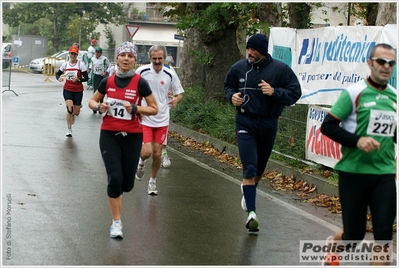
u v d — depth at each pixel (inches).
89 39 2512.3
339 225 323.3
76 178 402.0
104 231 287.1
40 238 269.9
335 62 394.6
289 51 453.4
